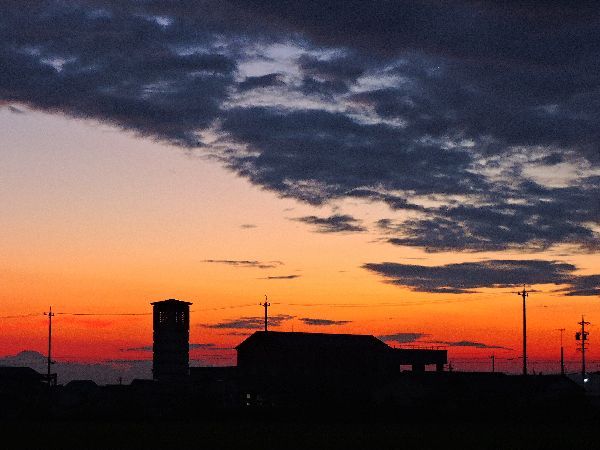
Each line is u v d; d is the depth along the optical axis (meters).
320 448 51.28
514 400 99.12
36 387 103.44
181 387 99.81
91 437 60.16
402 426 74.75
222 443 54.88
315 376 104.38
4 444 54.03
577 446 53.09
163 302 105.75
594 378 120.50
